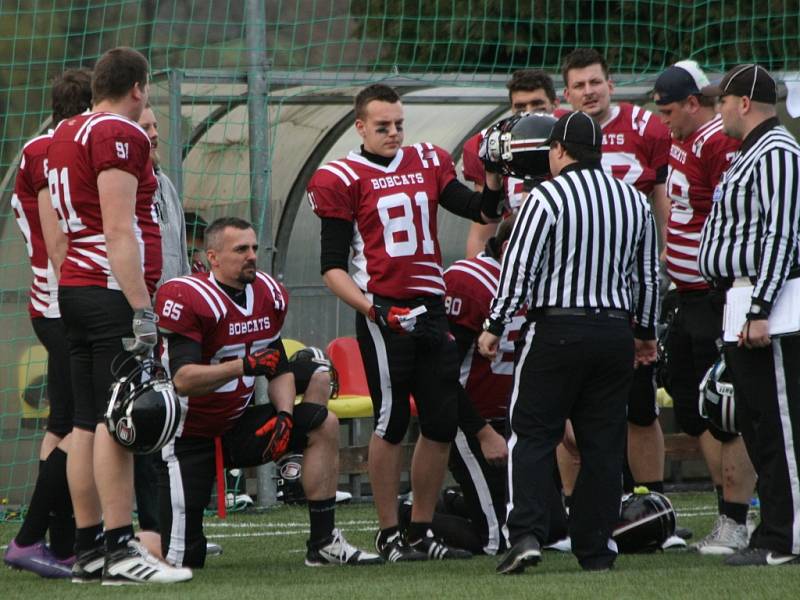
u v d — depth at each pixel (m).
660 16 43.50
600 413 19.56
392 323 21.25
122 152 18.70
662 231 26.22
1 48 41.69
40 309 21.00
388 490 22.19
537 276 19.33
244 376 20.56
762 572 18.42
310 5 43.06
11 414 32.00
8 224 32.78
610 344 19.28
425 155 22.62
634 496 22.69
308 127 35.72
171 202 23.70
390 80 33.88
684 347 23.62
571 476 23.94
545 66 43.19
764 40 42.81
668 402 34.31
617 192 19.50
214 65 40.16
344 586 18.08
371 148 22.33
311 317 36.47
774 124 19.88
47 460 20.50
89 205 19.02
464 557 22.11
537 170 20.78
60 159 19.14
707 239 20.23
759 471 19.80
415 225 22.02
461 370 23.09
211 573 20.52
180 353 20.55
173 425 18.61
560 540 23.17
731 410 20.77
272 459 21.36
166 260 23.27
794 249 19.36
